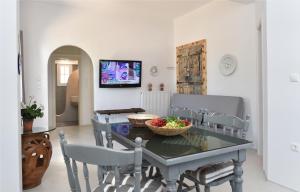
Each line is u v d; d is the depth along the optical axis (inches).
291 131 100.4
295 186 99.4
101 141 79.5
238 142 68.7
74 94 299.3
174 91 250.8
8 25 73.5
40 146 105.3
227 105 171.8
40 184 108.5
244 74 166.9
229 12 178.2
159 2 195.3
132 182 63.0
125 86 227.1
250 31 161.3
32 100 194.4
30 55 193.5
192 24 220.1
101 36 219.6
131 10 214.4
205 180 70.7
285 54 101.4
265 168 115.4
